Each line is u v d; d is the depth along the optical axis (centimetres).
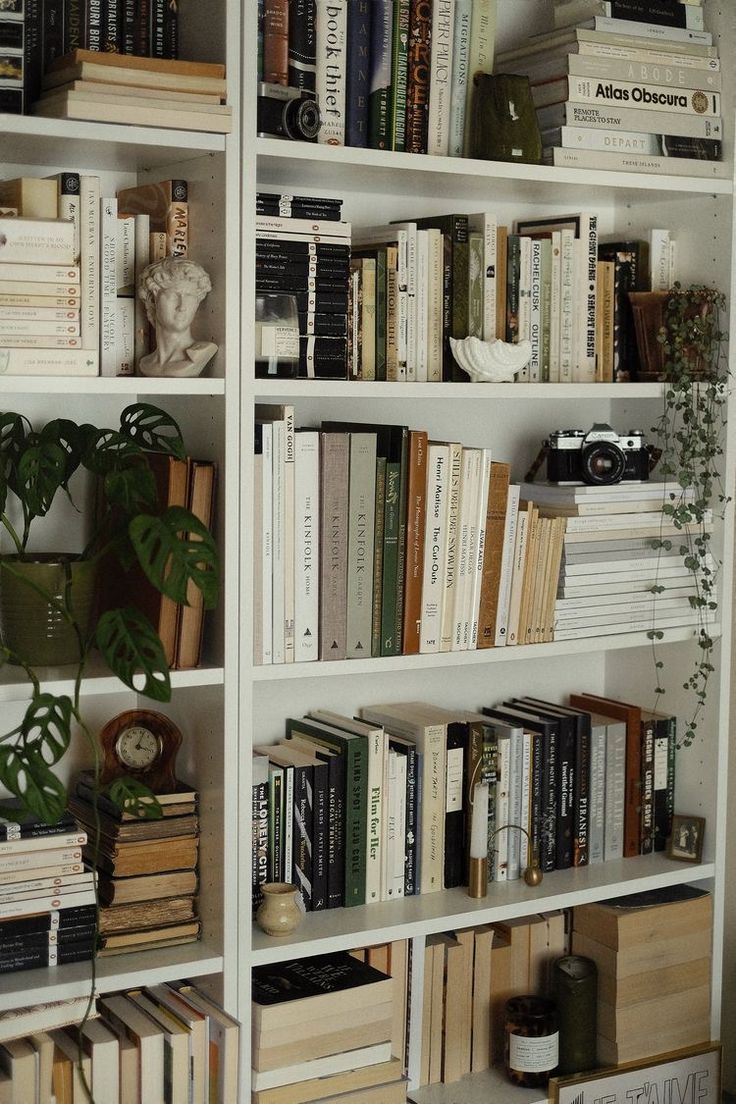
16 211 188
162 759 214
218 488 204
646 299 251
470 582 231
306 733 241
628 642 249
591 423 278
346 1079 217
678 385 247
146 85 188
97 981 195
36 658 196
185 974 203
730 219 249
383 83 218
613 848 262
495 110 227
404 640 225
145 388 193
